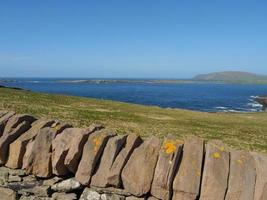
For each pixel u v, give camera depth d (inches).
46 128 72.3
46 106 397.7
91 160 66.2
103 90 2034.9
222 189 58.1
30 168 69.8
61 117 317.7
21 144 71.6
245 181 57.9
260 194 55.6
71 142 68.7
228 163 61.1
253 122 491.5
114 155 65.9
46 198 69.1
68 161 66.9
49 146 69.8
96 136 68.7
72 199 67.3
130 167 64.0
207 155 62.4
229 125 425.7
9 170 72.1
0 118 78.5
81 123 295.7
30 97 481.4
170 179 60.1
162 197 60.6
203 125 395.9
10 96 458.6
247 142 290.2
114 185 64.2
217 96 1696.6
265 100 1223.5
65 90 1942.7
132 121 358.3
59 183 68.5
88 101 543.2
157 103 1165.7
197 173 60.4
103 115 379.6
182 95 1710.1
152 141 66.7
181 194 59.7
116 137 68.6
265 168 58.2
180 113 527.5
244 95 1840.6
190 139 66.6
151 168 62.6
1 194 72.8
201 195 58.7
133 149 67.2
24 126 76.1
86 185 66.6
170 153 62.4
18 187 71.4
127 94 1649.9
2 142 72.2
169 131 310.3
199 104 1175.6
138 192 62.2
